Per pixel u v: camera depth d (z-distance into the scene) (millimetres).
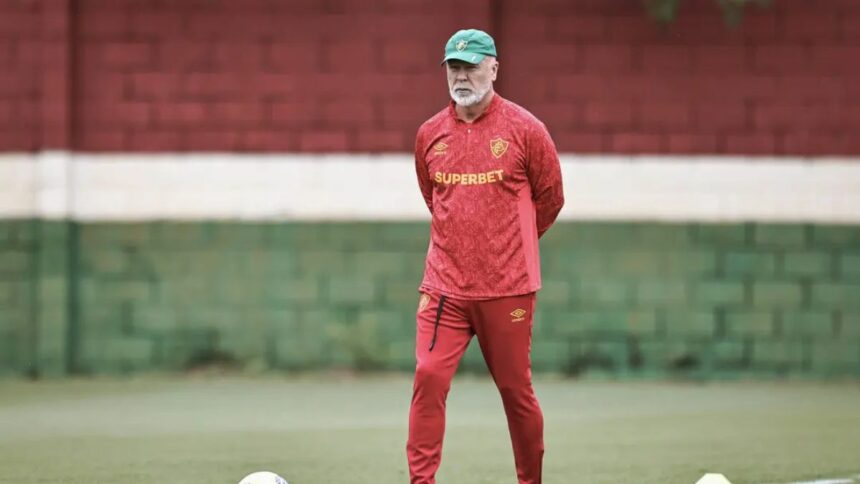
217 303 55250
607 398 49406
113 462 34875
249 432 40438
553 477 32719
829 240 55062
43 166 54375
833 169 54906
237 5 54906
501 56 54719
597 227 55062
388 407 46438
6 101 54500
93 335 55312
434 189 25297
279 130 54938
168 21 54875
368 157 54938
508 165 24562
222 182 55031
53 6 54375
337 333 55219
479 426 41656
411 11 54781
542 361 55500
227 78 54938
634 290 55219
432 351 24984
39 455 36031
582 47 54750
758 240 55094
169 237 55094
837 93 54875
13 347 54906
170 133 54969
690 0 54812
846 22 54781
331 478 32375
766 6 54594
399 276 55188
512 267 24766
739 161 54938
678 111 54875
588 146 54906
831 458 36000
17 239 54625
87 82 54969
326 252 55125
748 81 54812
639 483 31922
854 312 55219
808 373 55344
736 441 39000
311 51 54875
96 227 55062
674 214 55062
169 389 51562
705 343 55312
